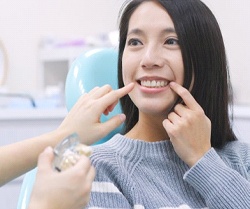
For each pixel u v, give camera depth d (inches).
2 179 27.0
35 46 152.7
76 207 20.4
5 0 150.5
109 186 32.4
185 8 33.9
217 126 38.8
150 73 33.2
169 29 33.3
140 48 33.9
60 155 21.1
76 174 20.0
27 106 96.6
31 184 34.7
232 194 32.8
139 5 34.4
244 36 115.6
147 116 36.3
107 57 44.9
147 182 34.0
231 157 38.3
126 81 34.5
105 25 159.2
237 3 117.1
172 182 35.0
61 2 156.3
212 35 35.3
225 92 38.2
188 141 33.7
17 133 77.5
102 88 30.7
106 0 157.6
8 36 150.9
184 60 33.9
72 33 157.6
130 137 37.7
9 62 150.6
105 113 31.0
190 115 33.5
